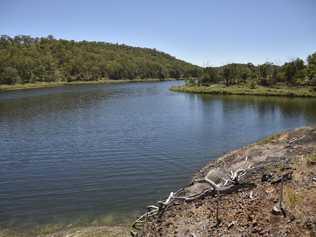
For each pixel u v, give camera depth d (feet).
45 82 550.77
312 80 344.49
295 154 48.60
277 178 39.81
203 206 40.81
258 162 49.75
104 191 71.00
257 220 33.14
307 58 368.27
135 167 87.56
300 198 33.73
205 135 128.57
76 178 79.56
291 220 31.24
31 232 53.72
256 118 172.14
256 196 37.60
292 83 370.32
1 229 54.90
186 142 116.78
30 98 285.84
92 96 307.58
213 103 244.83
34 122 161.48
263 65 404.57
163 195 68.33
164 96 307.99
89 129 142.51
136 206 63.00
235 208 37.06
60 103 245.65
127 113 191.83
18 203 65.36
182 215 40.91
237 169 49.75
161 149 106.52
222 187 42.39
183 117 176.04
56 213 60.64
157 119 169.17
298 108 212.02
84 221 57.21
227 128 143.43
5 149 108.88
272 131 136.98
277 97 289.12
